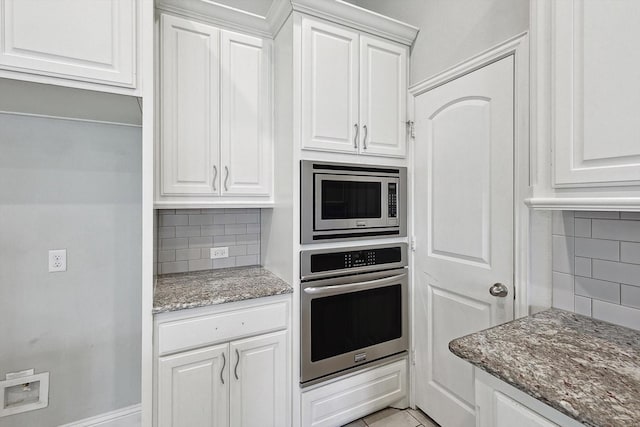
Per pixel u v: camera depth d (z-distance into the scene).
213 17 1.77
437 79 1.83
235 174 1.86
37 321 1.65
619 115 0.90
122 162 1.82
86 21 1.25
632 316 1.12
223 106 1.82
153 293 1.52
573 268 1.28
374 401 1.93
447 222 1.80
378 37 1.92
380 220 1.93
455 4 1.73
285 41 1.76
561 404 0.73
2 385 1.58
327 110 1.76
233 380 1.58
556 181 1.05
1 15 1.13
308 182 1.70
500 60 1.50
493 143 1.55
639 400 0.73
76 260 1.72
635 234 1.12
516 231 1.46
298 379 1.71
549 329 1.13
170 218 2.01
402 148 2.02
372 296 1.92
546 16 1.09
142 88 1.37
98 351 1.79
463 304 1.72
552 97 1.06
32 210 1.62
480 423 0.99
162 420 1.44
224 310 1.56
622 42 0.89
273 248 2.00
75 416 1.74
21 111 1.56
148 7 1.37
